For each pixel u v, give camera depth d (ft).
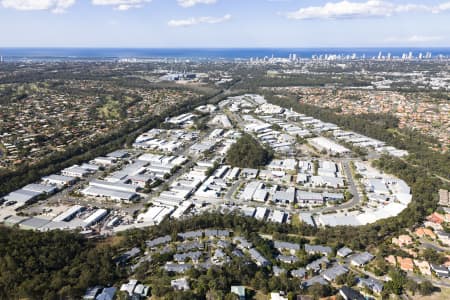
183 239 481.87
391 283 385.50
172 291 370.12
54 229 495.82
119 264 425.69
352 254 459.32
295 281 389.60
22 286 356.59
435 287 395.75
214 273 394.93
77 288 368.07
